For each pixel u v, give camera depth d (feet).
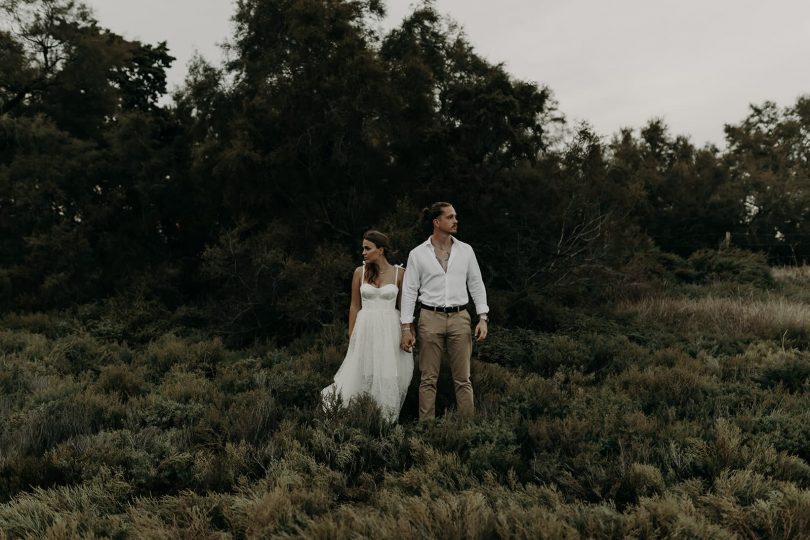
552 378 18.94
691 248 75.51
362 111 30.22
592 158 35.29
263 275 29.71
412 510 9.26
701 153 79.05
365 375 15.25
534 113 34.65
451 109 34.45
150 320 31.14
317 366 20.61
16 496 10.79
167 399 16.29
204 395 17.31
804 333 26.55
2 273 35.14
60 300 35.14
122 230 40.09
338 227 32.99
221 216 39.47
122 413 15.74
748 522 9.09
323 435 12.53
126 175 39.86
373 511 9.73
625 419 13.43
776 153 103.65
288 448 12.50
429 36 38.68
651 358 21.70
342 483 11.14
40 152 37.86
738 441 11.64
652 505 9.15
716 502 9.41
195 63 37.09
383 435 13.41
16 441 13.43
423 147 33.37
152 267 38.50
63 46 40.29
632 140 79.56
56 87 41.86
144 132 39.47
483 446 12.01
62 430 14.16
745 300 37.60
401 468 12.09
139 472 11.32
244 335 29.71
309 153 31.53
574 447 12.26
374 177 33.42
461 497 9.62
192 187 39.78
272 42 34.27
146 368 21.97
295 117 31.07
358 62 30.12
